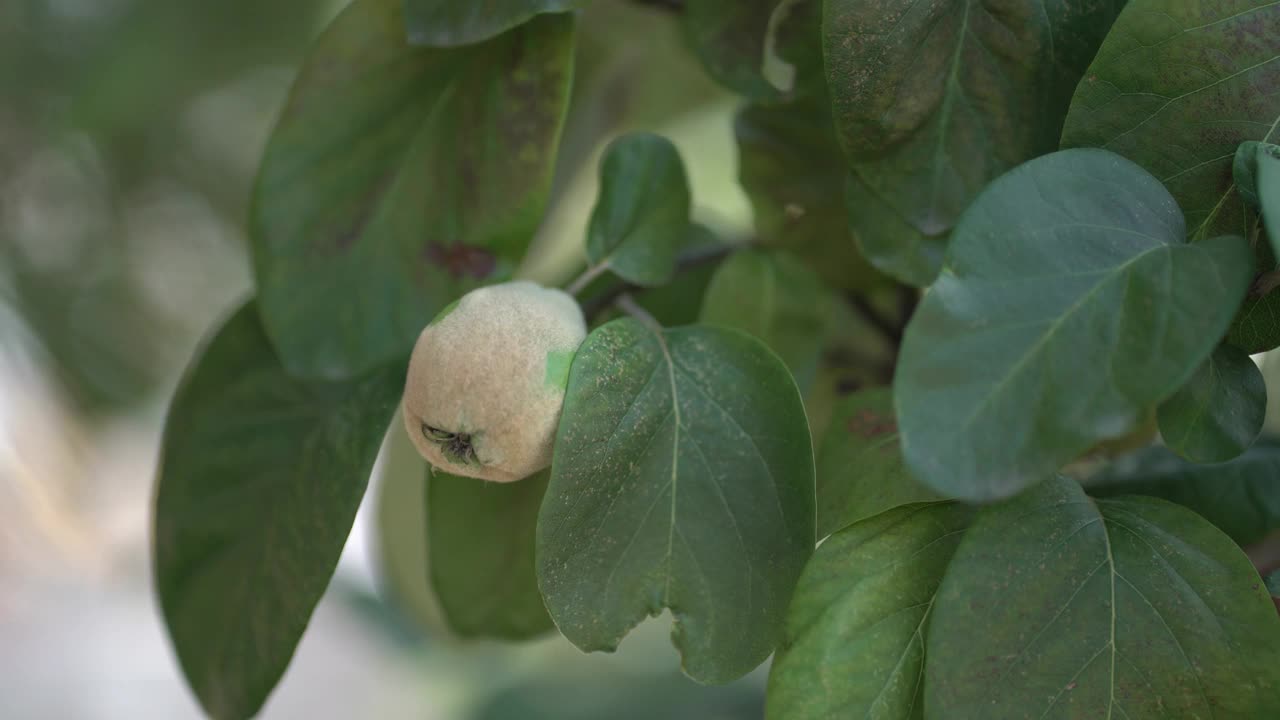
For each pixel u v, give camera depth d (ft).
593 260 2.26
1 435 5.27
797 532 2.02
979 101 2.07
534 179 2.22
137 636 6.45
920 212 2.10
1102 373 1.85
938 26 2.05
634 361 2.04
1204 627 1.95
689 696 3.28
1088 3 2.05
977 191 2.09
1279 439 2.30
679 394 2.04
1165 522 1.99
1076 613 1.95
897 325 2.48
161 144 5.00
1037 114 2.07
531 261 3.00
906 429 1.84
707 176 3.40
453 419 2.05
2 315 5.16
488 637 2.43
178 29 4.19
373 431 2.20
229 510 2.38
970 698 1.94
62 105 4.57
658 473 2.02
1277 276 1.97
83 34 4.28
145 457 6.22
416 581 2.86
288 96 2.27
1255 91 1.98
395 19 2.24
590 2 2.21
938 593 1.96
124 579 6.39
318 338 2.27
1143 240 1.90
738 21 2.27
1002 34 2.05
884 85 2.06
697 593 2.01
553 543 2.00
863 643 2.00
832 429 2.18
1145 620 1.95
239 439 2.39
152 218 5.34
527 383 2.04
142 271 5.48
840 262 2.43
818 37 2.26
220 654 2.32
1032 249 1.89
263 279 2.28
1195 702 1.94
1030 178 1.92
